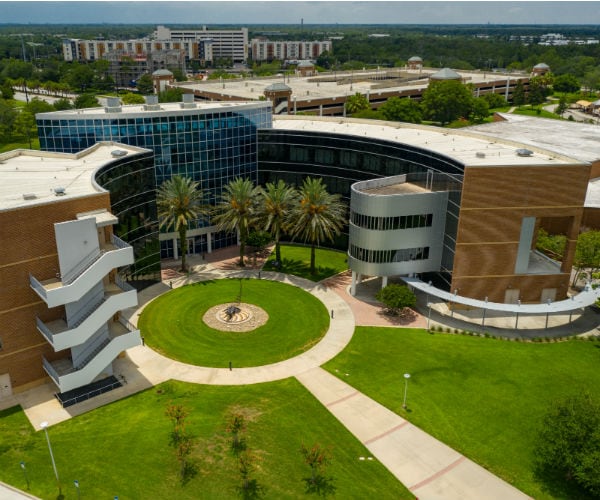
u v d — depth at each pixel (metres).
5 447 41.22
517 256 62.69
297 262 77.88
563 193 60.47
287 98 144.75
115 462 39.78
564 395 48.31
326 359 53.69
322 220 68.94
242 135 80.81
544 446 38.53
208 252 81.19
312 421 44.50
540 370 52.19
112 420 44.28
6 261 44.34
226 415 45.03
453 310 64.31
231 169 80.88
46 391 47.94
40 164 60.69
